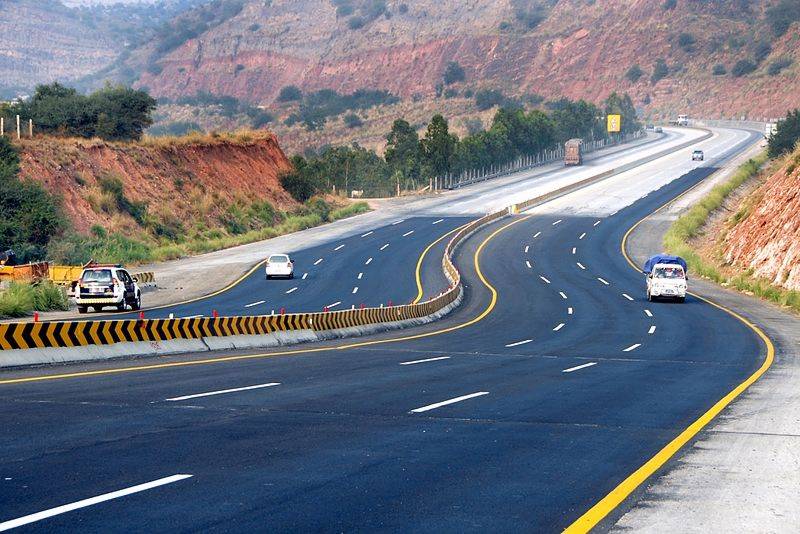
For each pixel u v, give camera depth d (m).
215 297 52.25
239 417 14.98
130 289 44.75
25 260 60.12
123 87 97.00
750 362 27.38
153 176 84.38
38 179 70.81
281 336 31.59
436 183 131.62
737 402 18.41
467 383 20.69
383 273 65.00
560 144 185.50
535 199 109.44
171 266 68.19
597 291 57.88
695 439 14.16
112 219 73.88
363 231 89.88
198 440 12.97
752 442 13.96
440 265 69.06
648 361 27.45
